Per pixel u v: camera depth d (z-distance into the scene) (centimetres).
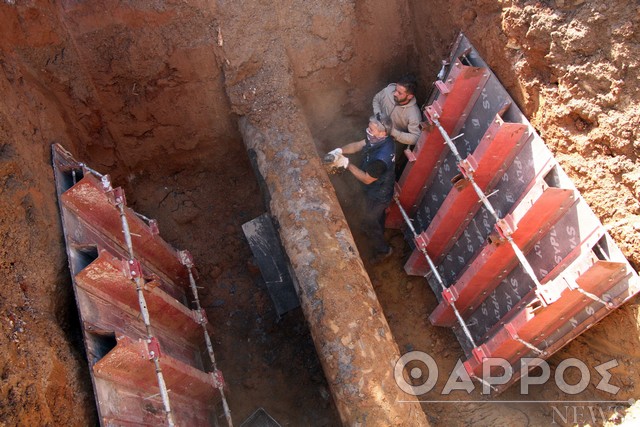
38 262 587
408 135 812
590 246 610
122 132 831
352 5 819
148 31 771
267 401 793
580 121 632
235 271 870
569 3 627
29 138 655
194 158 882
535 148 666
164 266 774
